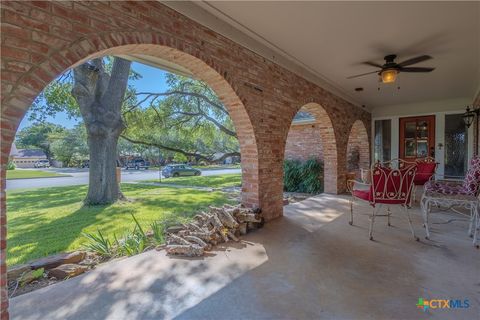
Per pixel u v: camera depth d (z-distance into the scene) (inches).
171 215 196.2
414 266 95.9
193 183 441.4
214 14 115.2
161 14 96.3
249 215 135.9
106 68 324.5
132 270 94.4
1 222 61.5
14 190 379.2
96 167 258.4
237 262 100.7
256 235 131.6
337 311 70.2
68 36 72.8
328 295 77.9
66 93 288.7
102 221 187.8
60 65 71.4
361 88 231.9
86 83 254.2
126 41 85.8
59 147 883.4
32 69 66.6
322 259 102.8
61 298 77.2
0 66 61.8
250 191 151.1
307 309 71.3
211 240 117.7
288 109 171.6
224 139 561.9
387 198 125.2
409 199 125.8
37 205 254.5
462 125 267.0
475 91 237.9
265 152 152.9
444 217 161.8
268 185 156.4
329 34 131.4
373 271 92.4
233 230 127.1
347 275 89.8
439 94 252.5
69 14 73.1
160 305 73.7
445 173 274.2
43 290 81.6
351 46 145.3
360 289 81.0
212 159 418.6
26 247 137.4
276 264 98.7
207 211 147.6
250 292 79.9
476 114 230.1
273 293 79.2
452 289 80.4
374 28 124.5
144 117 348.2
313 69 184.1
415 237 125.0
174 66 141.4
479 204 119.4
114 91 262.7
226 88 131.6
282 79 165.3
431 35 130.8
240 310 71.2
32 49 66.6
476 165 134.6
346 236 129.0
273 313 69.7
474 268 93.9
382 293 78.5
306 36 134.3
